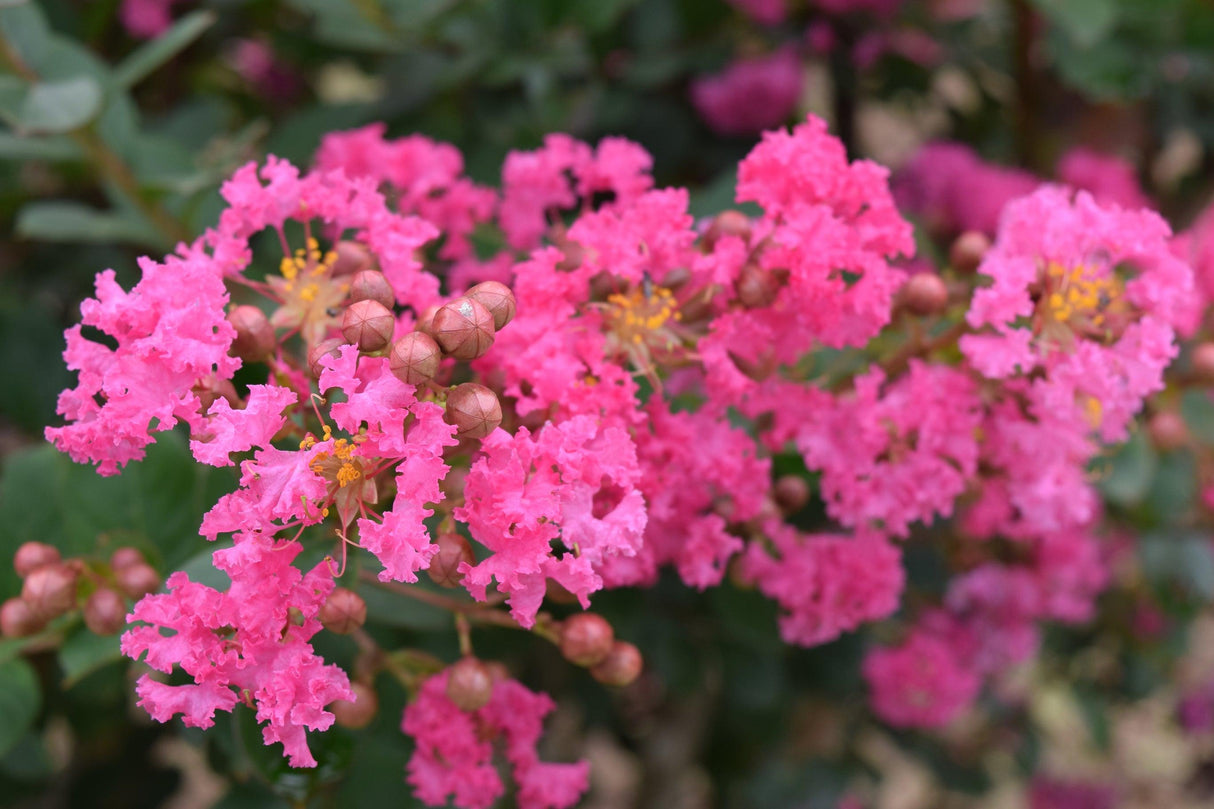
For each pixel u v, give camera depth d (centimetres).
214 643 27
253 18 54
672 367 31
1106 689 67
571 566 28
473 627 37
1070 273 31
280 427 27
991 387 32
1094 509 41
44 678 46
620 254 30
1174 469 45
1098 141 59
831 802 65
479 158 45
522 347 29
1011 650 50
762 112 51
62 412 28
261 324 29
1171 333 31
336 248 31
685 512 31
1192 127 55
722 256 30
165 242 39
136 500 33
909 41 57
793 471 35
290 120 42
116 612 31
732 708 60
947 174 50
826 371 33
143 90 57
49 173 49
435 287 30
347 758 30
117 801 58
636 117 52
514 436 29
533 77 42
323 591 27
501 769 34
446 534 28
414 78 46
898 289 32
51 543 34
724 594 38
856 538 33
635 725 68
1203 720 70
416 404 27
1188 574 48
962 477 32
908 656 49
